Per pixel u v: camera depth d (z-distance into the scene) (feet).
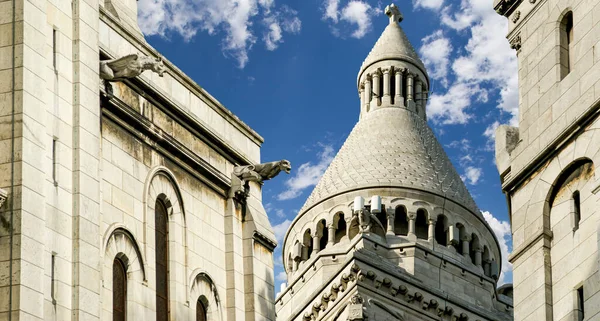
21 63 168.76
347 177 398.42
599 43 186.80
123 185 185.98
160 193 192.54
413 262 371.35
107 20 188.55
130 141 188.85
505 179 196.13
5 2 171.42
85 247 171.83
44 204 167.02
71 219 171.94
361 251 359.66
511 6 203.51
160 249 191.72
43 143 168.76
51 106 173.37
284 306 381.60
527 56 198.70
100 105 183.93
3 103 167.53
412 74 432.66
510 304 385.29
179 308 190.60
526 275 188.24
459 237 391.86
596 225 179.83
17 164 165.17
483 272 393.70
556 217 187.42
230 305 200.95
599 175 180.34
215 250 201.26
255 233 206.18
